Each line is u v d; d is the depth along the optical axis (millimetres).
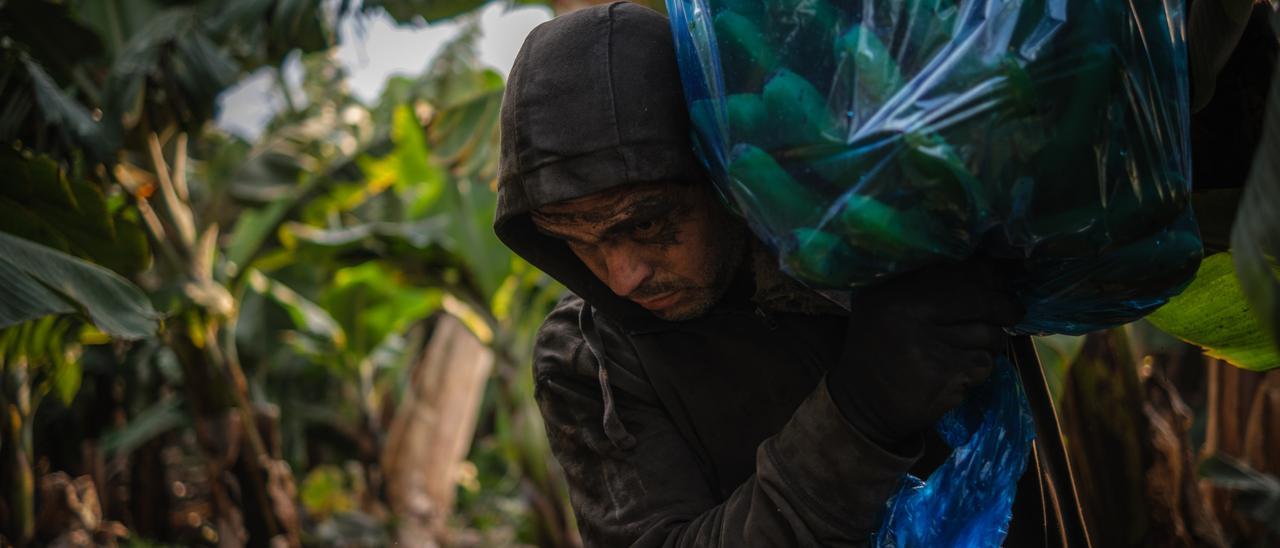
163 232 5172
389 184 7039
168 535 7555
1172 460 3104
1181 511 3408
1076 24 1045
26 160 3166
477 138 6496
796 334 1358
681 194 1218
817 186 1055
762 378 1361
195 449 8219
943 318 1113
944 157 1016
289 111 7660
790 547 1183
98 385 7359
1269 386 4113
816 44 1072
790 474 1180
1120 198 1093
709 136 1147
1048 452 1528
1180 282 1221
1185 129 1188
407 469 7867
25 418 4742
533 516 6539
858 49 1050
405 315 7402
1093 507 3092
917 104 1026
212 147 7574
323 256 6258
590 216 1209
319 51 4969
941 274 1121
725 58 1108
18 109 3533
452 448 8039
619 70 1197
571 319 1494
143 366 7094
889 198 1038
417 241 6266
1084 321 1305
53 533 5992
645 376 1397
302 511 7438
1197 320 1892
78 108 3832
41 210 3326
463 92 6543
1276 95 867
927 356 1113
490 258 6359
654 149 1186
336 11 4891
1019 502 1437
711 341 1363
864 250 1062
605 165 1175
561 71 1200
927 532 1245
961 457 1283
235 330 7117
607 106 1184
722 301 1362
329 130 6773
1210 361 4309
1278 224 792
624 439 1360
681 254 1250
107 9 4875
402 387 9133
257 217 6098
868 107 1038
